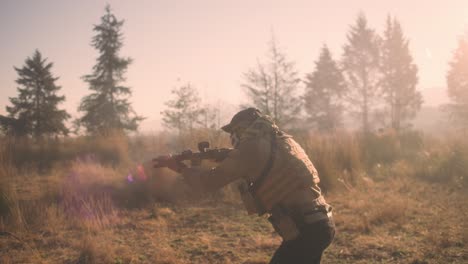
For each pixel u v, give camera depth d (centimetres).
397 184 937
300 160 299
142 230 639
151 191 809
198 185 301
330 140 1148
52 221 638
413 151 1304
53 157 1203
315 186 305
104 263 505
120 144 1252
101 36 3303
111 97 3269
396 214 681
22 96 3134
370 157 1212
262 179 294
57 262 506
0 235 594
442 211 720
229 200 817
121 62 3278
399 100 3981
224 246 570
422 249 541
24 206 684
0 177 739
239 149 295
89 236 552
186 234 625
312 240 290
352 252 543
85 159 1167
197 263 513
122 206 757
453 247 546
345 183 923
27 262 499
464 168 993
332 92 4150
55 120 3158
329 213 305
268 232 631
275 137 304
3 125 3017
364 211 718
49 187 834
